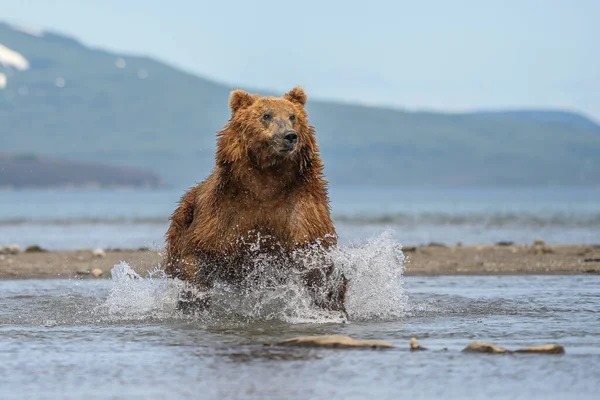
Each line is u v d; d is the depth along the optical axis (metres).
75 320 22.27
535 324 20.81
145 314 23.09
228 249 21.97
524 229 73.88
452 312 23.27
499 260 38.38
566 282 30.64
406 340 18.70
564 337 18.81
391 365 15.89
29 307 24.84
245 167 21.88
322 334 19.69
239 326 21.06
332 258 22.25
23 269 36.44
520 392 14.03
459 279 32.31
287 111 22.05
